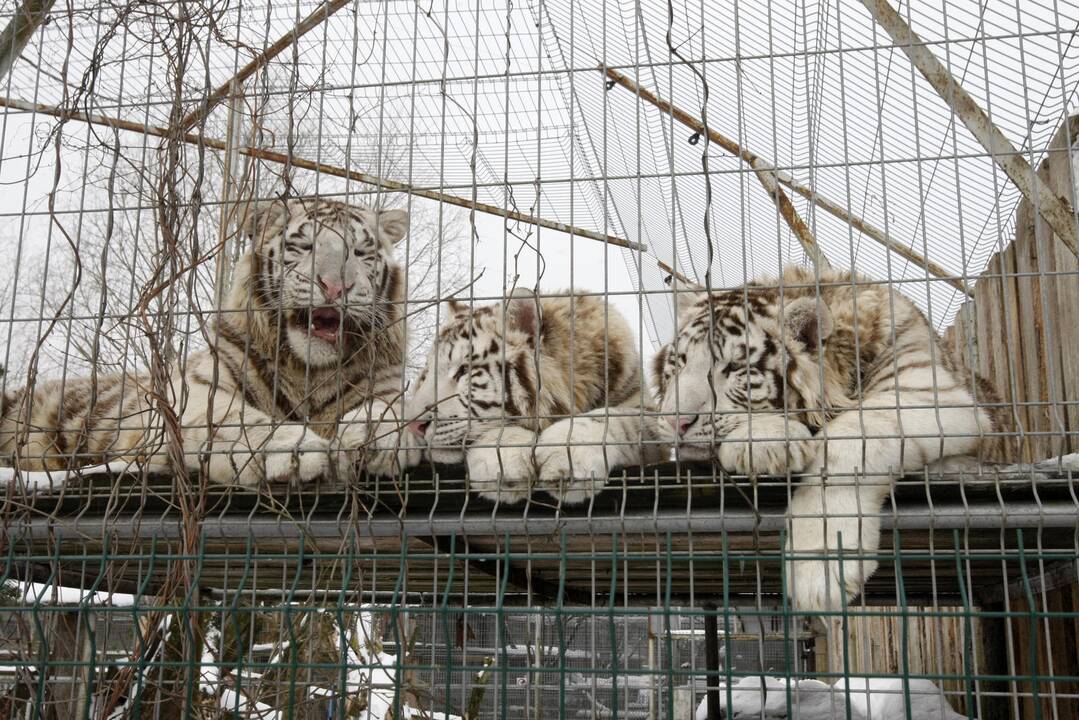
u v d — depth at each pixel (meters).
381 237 5.24
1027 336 5.42
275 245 4.80
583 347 4.74
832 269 4.73
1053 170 4.88
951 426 3.33
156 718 2.97
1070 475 2.61
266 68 3.21
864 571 2.92
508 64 3.24
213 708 3.08
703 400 3.99
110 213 3.12
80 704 3.33
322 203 5.11
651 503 3.14
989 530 3.41
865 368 4.10
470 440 4.09
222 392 4.45
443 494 3.26
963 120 3.84
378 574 4.50
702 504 3.13
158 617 2.90
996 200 2.71
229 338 4.69
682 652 7.49
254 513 3.24
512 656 5.38
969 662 2.22
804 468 3.16
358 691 3.16
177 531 3.24
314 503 3.13
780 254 2.82
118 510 3.23
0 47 3.41
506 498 3.15
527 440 3.57
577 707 5.58
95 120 3.56
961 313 7.12
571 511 3.18
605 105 2.72
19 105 3.71
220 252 3.57
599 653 5.78
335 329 4.70
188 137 3.51
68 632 3.58
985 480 2.82
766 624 8.00
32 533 3.35
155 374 3.00
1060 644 4.59
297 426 3.74
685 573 4.23
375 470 3.30
